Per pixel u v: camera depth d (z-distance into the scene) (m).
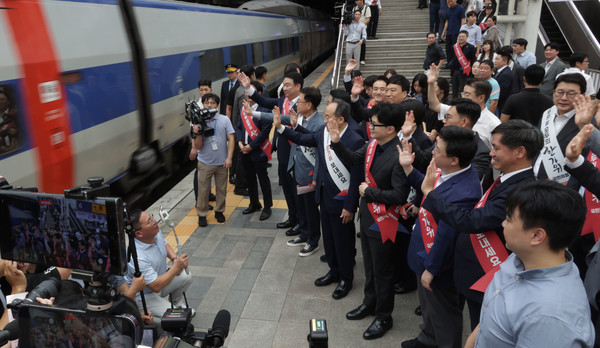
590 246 2.78
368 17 11.49
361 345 3.11
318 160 3.71
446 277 2.52
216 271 4.16
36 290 1.60
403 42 12.32
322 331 1.50
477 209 2.15
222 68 8.62
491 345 1.52
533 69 4.40
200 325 3.36
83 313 1.33
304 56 17.11
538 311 1.34
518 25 10.99
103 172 5.04
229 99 6.49
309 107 4.07
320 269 4.18
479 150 3.12
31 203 1.38
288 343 3.16
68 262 1.38
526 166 2.13
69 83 4.34
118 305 1.36
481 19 10.13
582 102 2.78
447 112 3.17
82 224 1.33
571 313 1.31
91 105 4.69
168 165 6.71
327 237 3.79
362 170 3.27
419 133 3.53
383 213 2.94
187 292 3.81
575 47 11.71
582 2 12.63
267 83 12.06
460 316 2.64
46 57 4.00
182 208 5.74
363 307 3.41
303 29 16.72
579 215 1.37
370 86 5.33
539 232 1.39
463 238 2.31
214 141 4.96
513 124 2.12
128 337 1.32
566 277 1.38
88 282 1.35
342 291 3.69
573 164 2.43
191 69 7.23
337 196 3.46
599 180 2.39
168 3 6.53
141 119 5.78
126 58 5.38
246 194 6.15
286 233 4.89
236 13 9.62
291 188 4.91
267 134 4.99
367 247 3.26
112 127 5.12
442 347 2.66
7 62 3.59
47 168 4.04
